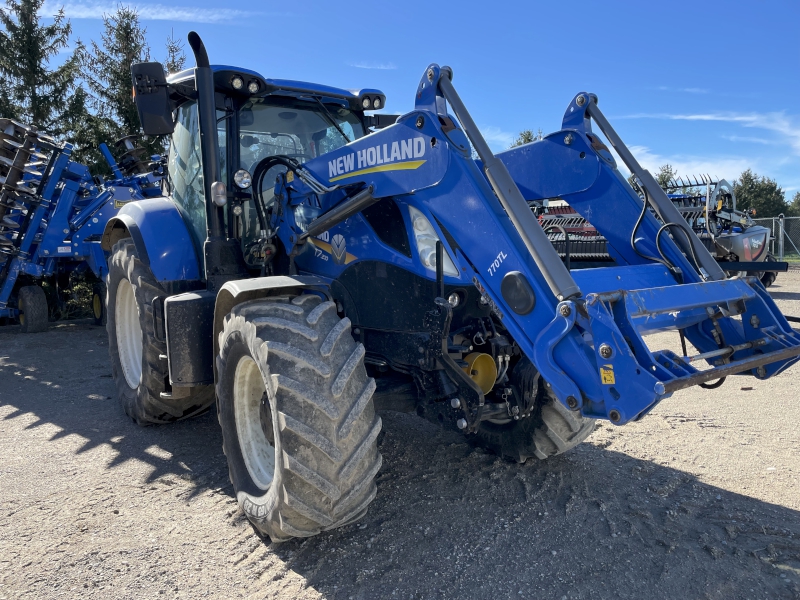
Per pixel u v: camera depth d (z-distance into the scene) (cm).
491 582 247
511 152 370
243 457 304
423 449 393
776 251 2078
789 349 263
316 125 425
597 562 261
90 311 1056
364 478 259
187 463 381
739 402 497
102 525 300
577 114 340
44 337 833
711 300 264
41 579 254
